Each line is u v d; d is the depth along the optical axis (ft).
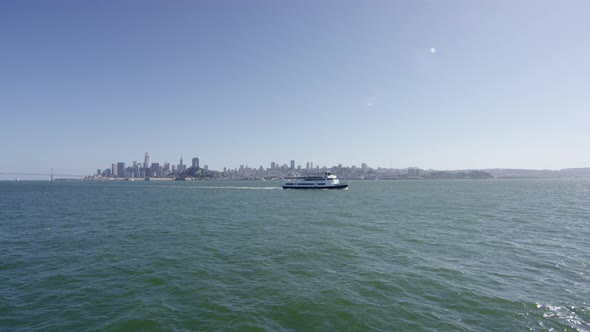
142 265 84.07
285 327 51.42
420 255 92.79
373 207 234.99
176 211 212.64
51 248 103.81
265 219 169.99
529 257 90.27
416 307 57.88
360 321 53.01
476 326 51.34
